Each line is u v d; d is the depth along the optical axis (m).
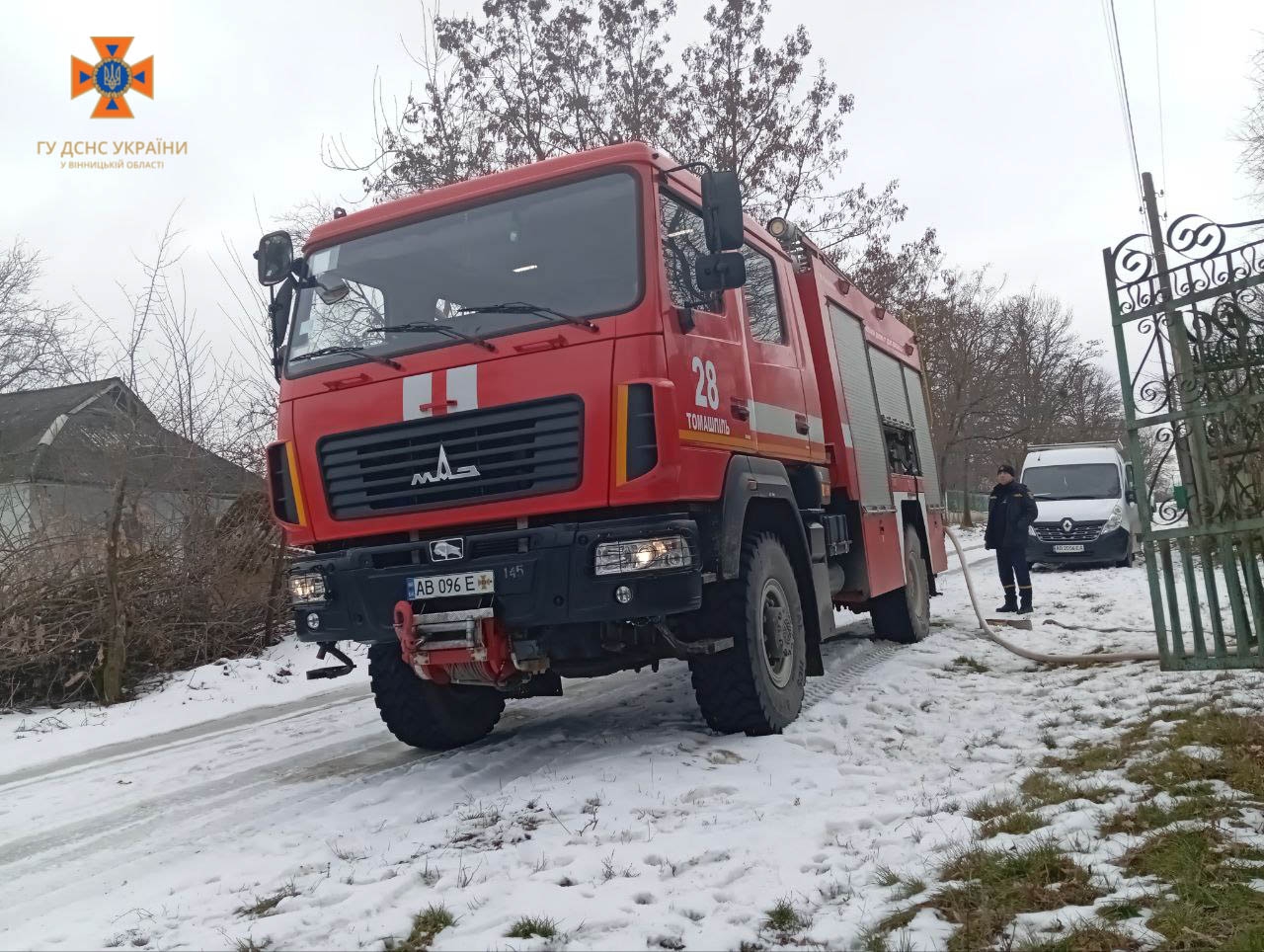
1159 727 5.48
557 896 3.66
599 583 5.13
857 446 8.54
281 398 6.00
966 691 7.42
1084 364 51.53
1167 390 6.37
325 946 3.43
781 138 21.83
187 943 3.58
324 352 5.92
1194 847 3.53
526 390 5.32
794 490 7.29
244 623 12.39
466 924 3.49
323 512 5.78
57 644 10.22
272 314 6.24
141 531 11.50
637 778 5.18
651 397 5.17
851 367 8.81
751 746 5.79
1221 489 6.24
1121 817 4.02
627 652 5.93
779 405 6.79
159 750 7.86
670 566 5.08
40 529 11.00
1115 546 18.45
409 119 18.94
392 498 5.57
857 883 3.70
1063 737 5.78
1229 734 4.99
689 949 3.23
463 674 5.52
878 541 8.86
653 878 3.83
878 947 3.12
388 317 5.85
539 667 5.58
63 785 6.76
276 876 4.26
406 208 6.06
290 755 7.15
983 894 3.42
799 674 6.51
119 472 11.33
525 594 5.21
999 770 5.20
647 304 5.30
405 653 5.46
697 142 21.66
